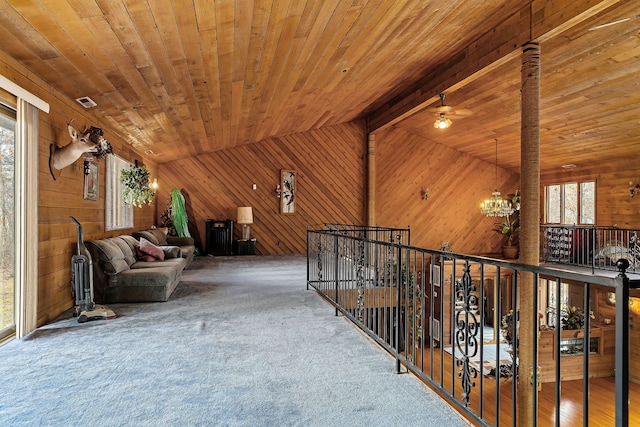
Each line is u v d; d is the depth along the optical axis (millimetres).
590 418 6723
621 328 1311
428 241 11969
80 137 4250
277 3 3512
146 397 2412
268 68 5152
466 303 2209
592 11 4176
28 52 3283
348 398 2434
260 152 10891
